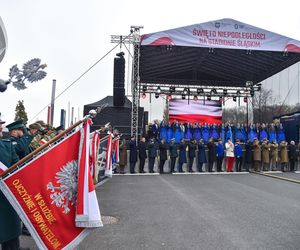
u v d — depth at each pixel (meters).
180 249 5.73
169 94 26.66
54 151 3.89
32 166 3.81
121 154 18.09
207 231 6.80
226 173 18.56
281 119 23.80
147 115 25.80
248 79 27.28
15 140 5.15
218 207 9.11
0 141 4.54
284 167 19.56
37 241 3.76
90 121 4.02
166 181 14.80
